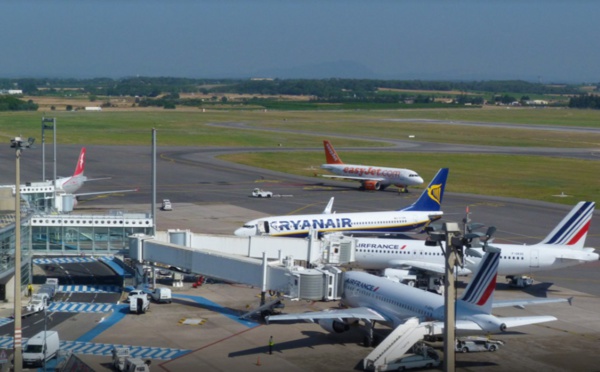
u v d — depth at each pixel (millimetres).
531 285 99562
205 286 96562
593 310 87688
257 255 99312
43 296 83875
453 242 46062
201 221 140000
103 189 178250
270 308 83625
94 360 66938
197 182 193750
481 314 65438
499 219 147875
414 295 72062
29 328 76562
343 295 81312
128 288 94062
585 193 183125
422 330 64875
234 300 89750
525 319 66250
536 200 172375
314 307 87500
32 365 64875
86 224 102125
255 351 70312
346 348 71750
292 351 70562
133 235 96125
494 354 70125
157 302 87688
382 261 99500
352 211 154625
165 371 64375
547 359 68812
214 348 71062
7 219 90438
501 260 94938
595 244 126562
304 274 80500
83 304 86312
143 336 74625
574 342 74562
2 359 65625
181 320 80562
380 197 175375
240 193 176750
